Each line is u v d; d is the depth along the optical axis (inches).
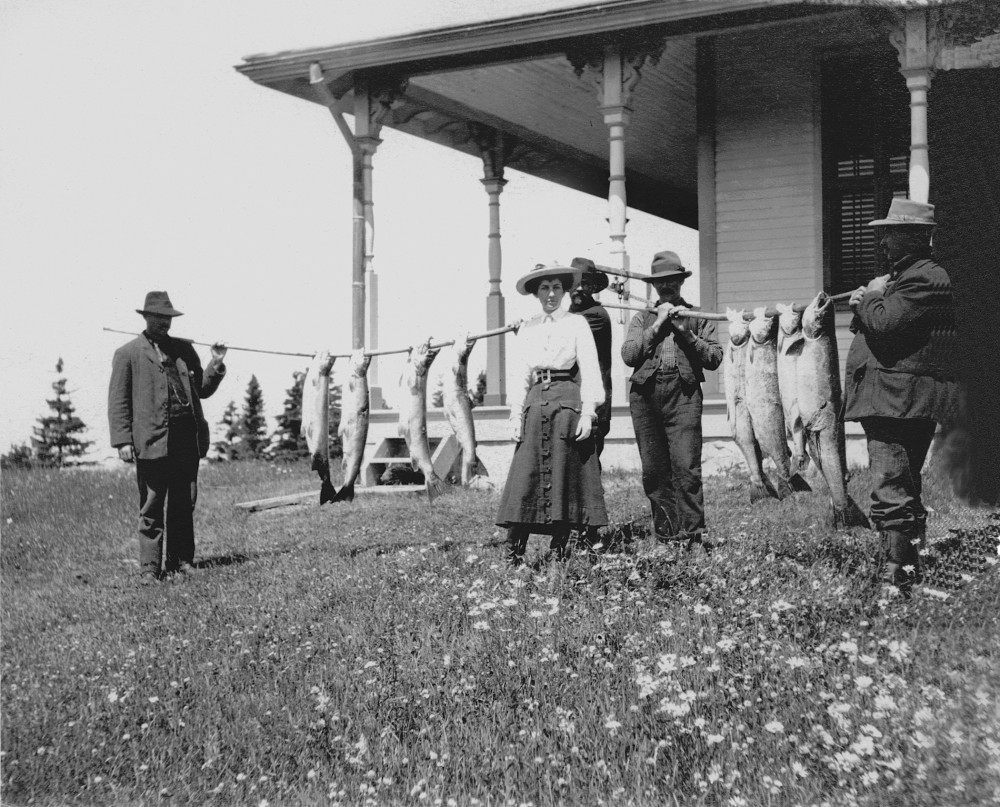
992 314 295.7
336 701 199.9
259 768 180.7
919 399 210.8
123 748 197.2
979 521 281.1
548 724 176.6
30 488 536.1
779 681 175.9
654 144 642.2
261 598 277.4
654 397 267.9
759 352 283.3
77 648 256.4
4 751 197.5
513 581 238.8
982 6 360.5
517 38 443.8
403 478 489.1
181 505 336.2
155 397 324.8
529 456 263.0
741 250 494.3
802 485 285.1
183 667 229.8
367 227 494.0
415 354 319.0
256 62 487.8
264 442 847.7
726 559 240.5
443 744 175.5
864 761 147.6
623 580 236.8
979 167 340.5
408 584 266.1
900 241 213.8
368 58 470.3
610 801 154.2
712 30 423.8
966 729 151.6
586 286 293.7
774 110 484.7
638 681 175.5
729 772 153.5
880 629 191.5
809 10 412.2
